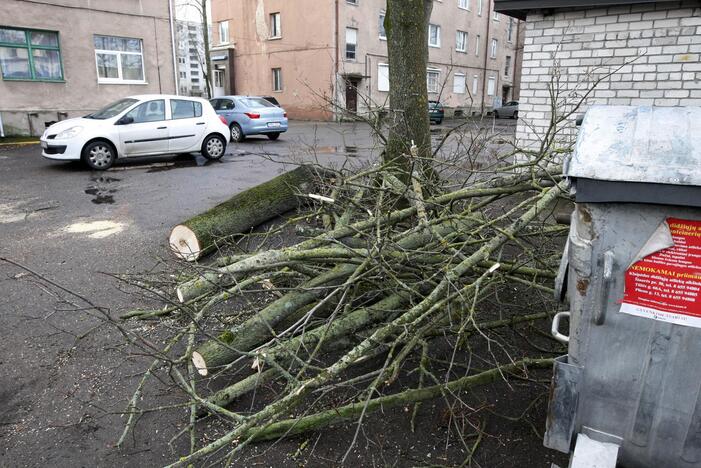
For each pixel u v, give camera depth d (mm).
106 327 3785
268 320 3047
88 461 2514
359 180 5184
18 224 6441
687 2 6188
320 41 28781
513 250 5004
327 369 2416
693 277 1671
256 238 5746
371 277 3225
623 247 1742
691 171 1613
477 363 3268
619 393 1849
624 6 6582
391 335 3182
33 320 3896
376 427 2719
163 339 3615
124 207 7309
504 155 4824
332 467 2451
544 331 3627
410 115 5723
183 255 4727
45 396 3016
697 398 1747
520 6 7070
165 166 10945
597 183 1719
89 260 5203
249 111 16172
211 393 2992
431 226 3533
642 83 6641
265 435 2584
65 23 16109
